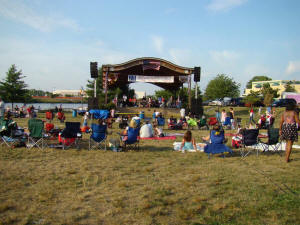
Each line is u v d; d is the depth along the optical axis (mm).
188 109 25391
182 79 26391
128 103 32219
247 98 38469
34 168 6078
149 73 31953
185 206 4055
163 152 8422
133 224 3463
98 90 46094
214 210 3912
